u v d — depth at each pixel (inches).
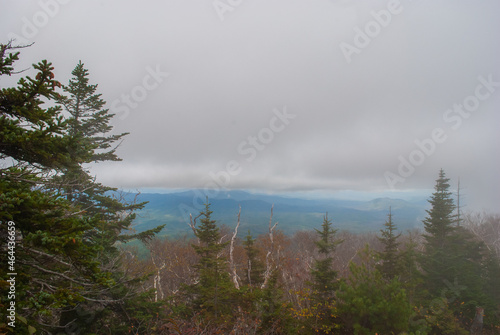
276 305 431.5
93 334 354.0
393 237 621.9
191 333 356.5
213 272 497.7
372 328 390.0
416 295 574.2
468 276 633.6
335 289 495.5
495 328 559.2
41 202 127.6
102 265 361.7
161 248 1251.8
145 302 442.0
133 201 522.3
